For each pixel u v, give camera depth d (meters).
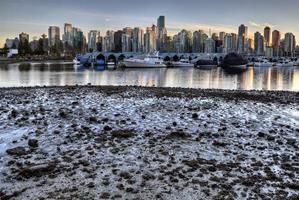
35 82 57.72
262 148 12.86
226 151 12.37
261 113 20.36
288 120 18.67
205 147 12.80
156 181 9.62
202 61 154.75
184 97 26.53
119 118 17.53
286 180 9.87
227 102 24.47
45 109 19.73
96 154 11.71
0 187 9.15
